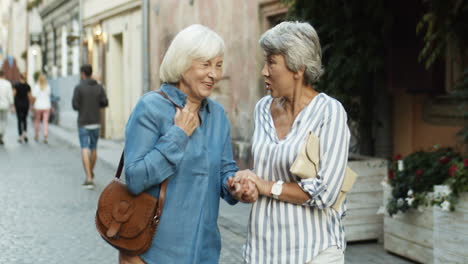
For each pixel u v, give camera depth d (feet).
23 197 29.48
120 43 66.28
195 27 8.73
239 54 36.86
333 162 8.32
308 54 8.38
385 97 23.54
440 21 17.39
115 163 40.81
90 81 32.86
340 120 8.41
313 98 8.60
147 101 8.62
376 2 19.89
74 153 50.21
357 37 20.10
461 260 15.29
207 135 8.98
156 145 8.45
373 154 22.70
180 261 8.59
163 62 8.84
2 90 57.06
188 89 8.78
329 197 8.32
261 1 33.65
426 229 16.85
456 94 17.52
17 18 156.04
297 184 8.36
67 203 27.99
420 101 22.62
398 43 22.33
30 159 45.60
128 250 8.54
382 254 18.35
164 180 8.53
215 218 9.07
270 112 8.96
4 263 18.31
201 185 8.75
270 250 8.57
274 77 8.52
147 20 53.78
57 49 93.76
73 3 80.79
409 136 23.24
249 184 8.38
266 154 8.64
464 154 20.17
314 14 20.44
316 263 8.46
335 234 8.66
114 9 63.93
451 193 15.37
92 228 23.00
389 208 17.66
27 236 21.67
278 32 8.43
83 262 18.52
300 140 8.39
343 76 20.24
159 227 8.56
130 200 8.55
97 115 32.83
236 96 37.45
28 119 99.50
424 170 17.30
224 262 18.06
